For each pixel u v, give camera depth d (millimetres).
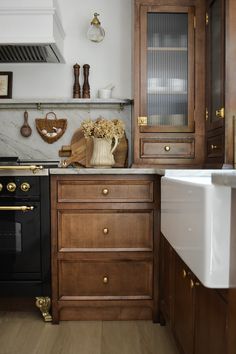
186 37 2350
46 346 1777
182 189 1194
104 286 2076
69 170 2014
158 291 2066
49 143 2621
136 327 2004
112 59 2629
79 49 2633
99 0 2625
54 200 2041
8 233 2049
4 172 2023
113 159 2410
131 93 2625
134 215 2068
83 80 2631
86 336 1890
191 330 1329
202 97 2346
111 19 2633
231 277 866
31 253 2053
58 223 2051
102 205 2049
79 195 2049
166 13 2334
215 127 2094
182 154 2365
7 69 2617
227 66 1905
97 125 2316
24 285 2055
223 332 949
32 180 2033
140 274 2080
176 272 1623
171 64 2369
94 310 2094
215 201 881
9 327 2000
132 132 2539
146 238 2072
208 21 2238
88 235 2062
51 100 2547
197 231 965
